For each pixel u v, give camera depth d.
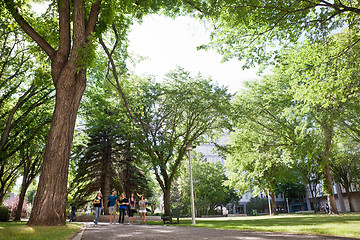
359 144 29.09
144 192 31.30
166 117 25.03
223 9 11.55
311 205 74.94
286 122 24.55
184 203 54.78
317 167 25.53
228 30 13.48
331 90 12.79
